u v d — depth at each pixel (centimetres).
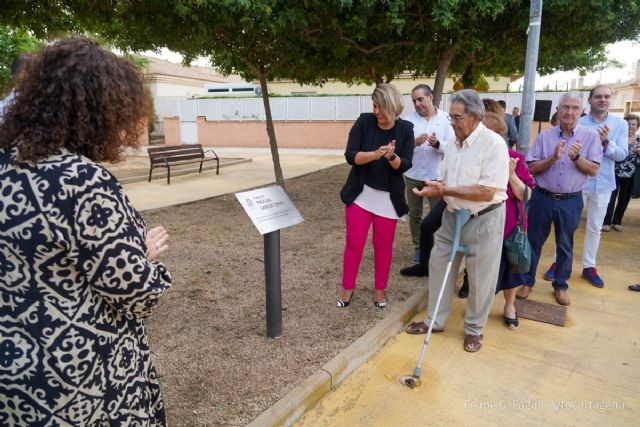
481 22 649
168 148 1072
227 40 697
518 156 334
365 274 457
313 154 1833
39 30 598
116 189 130
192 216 709
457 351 330
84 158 128
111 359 135
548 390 285
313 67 815
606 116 449
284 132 1958
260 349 312
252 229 630
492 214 307
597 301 414
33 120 124
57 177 120
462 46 668
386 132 346
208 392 265
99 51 130
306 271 466
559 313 388
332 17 576
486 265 315
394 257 511
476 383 292
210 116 2080
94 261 124
